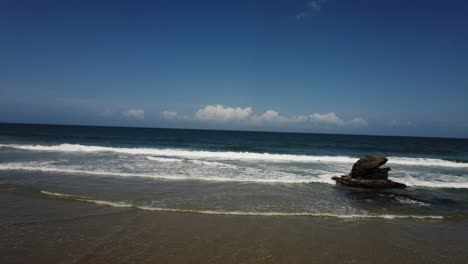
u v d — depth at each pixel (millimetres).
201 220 7766
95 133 61594
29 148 25000
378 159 13391
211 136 66688
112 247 5945
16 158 18406
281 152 31047
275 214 8477
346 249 6297
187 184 12188
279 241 6574
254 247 6199
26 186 10805
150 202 9258
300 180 13781
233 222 7691
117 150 26234
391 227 7824
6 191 10055
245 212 8547
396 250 6355
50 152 22781
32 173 13312
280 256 5828
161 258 5539
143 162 18359
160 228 7094
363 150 35625
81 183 11672
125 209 8469
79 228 6934
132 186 11477
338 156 26984
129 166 16641
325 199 10539
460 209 9781
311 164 20516
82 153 22938
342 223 7992
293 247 6281
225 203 9445
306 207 9375
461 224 8312
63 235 6488
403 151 35688
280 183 13000
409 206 10008
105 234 6609
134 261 5391
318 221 8070
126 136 53062
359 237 7027
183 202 9383
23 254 5539
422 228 7863
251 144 41969
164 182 12430
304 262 5621
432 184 13898
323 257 5871
